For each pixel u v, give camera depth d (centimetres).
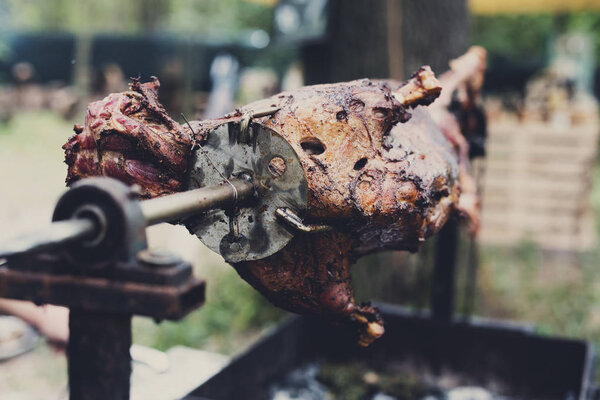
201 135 110
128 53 928
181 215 93
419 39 269
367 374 221
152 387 192
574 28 978
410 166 118
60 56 1032
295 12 384
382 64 271
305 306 121
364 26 271
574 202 457
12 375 247
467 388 216
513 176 461
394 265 291
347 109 116
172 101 715
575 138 449
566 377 205
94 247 83
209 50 866
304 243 117
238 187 104
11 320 198
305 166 112
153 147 108
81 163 112
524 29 998
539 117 509
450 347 219
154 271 88
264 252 108
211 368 207
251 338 297
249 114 107
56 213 85
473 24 1007
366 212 114
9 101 936
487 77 762
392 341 224
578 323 321
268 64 1002
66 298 90
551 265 411
